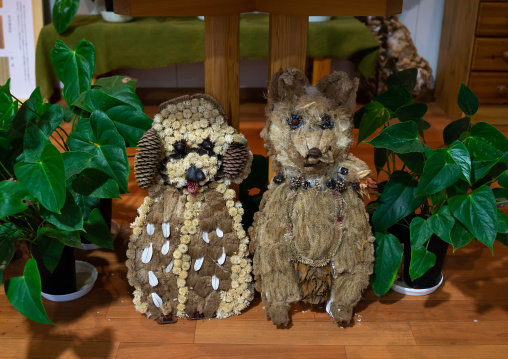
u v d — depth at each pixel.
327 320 1.48
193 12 1.30
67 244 1.31
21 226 1.44
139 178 1.33
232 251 1.43
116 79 1.64
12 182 1.25
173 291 1.43
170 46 2.78
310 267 1.39
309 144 1.30
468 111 1.46
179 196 1.39
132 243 1.41
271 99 1.37
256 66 3.21
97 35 2.72
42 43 2.72
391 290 1.61
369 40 2.77
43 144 1.30
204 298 1.45
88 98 1.41
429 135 2.73
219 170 1.40
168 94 3.22
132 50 2.77
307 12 1.33
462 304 1.55
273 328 1.44
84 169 1.34
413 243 1.38
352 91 1.34
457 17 2.89
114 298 1.55
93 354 1.34
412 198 1.42
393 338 1.41
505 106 2.82
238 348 1.37
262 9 1.44
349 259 1.38
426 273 1.55
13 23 2.84
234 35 1.43
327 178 1.37
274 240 1.37
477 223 1.24
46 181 1.18
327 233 1.35
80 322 1.45
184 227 1.38
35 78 2.90
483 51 2.70
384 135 1.32
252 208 1.69
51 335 1.40
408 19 3.15
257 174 1.68
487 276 1.68
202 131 1.37
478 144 1.41
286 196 1.37
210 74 1.45
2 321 1.45
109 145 1.32
